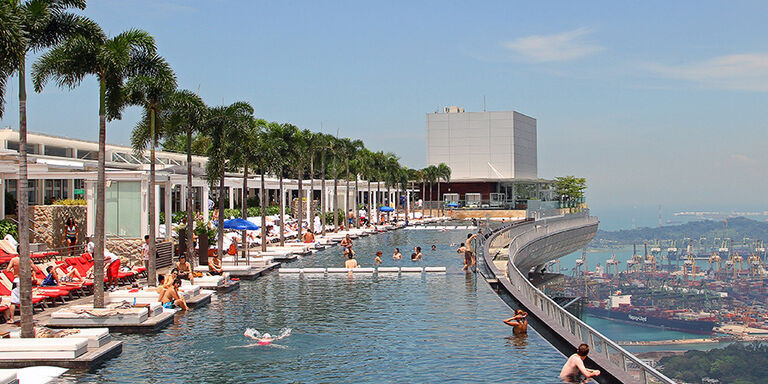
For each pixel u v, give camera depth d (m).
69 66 21.69
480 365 17.62
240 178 66.19
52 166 32.97
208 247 40.88
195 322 23.42
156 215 38.72
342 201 103.94
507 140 156.62
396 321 23.89
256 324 23.16
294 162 55.19
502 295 30.39
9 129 43.94
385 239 70.56
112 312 21.45
